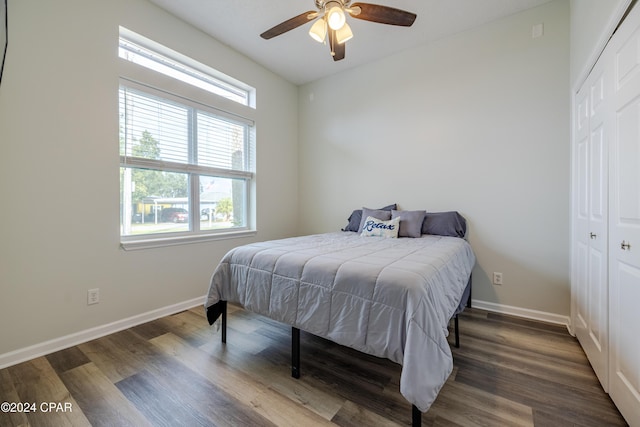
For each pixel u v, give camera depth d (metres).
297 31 2.66
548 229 2.31
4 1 1.58
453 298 1.51
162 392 1.40
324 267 1.43
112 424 1.20
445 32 2.65
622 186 1.25
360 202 3.35
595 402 1.32
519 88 2.41
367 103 3.27
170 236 2.52
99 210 2.01
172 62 2.57
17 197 1.66
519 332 2.09
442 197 2.79
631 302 1.17
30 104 1.69
